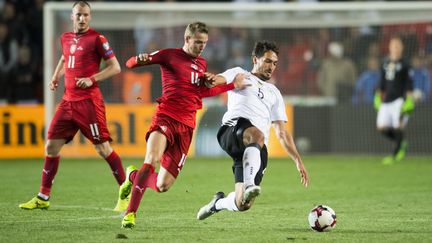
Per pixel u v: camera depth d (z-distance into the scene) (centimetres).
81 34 3341
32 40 7288
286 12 6662
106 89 6531
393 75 5912
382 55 6956
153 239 2573
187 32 2877
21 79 7069
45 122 6244
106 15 6581
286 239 2583
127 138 6362
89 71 3328
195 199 3784
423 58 6900
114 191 4094
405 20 6531
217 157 6475
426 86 6712
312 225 2764
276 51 2883
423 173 5175
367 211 3375
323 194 4031
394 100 5906
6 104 6988
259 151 2694
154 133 2858
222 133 2870
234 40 7088
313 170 5388
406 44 6969
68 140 3388
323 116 6550
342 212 3341
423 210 3406
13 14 7306
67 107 3350
